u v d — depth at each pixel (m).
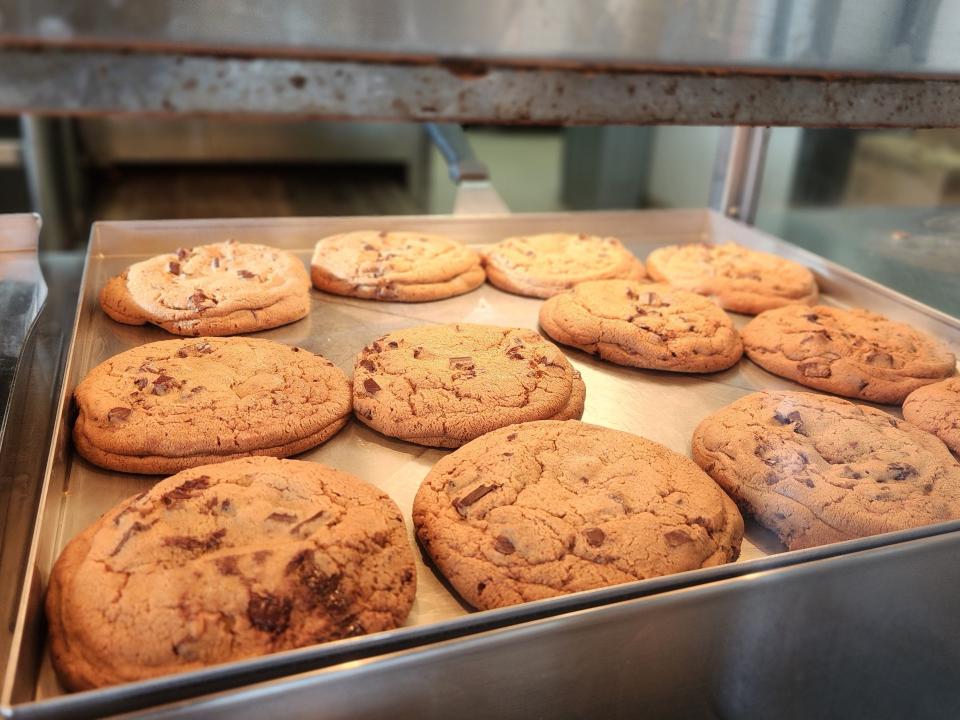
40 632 0.19
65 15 0.11
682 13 0.14
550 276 0.40
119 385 0.28
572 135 0.91
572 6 0.13
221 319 0.34
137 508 0.21
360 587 0.20
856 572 0.20
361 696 0.16
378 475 0.27
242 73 0.12
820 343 0.34
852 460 0.27
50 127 0.61
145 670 0.18
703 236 0.50
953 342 0.36
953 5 0.16
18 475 0.27
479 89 0.13
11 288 0.36
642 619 0.18
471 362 0.31
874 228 0.44
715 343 0.35
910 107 0.16
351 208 0.70
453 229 0.45
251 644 0.18
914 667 0.22
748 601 0.19
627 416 0.31
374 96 0.13
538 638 0.17
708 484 0.25
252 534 0.21
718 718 0.21
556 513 0.23
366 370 0.31
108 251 0.40
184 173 0.73
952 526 0.21
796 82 0.15
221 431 0.26
